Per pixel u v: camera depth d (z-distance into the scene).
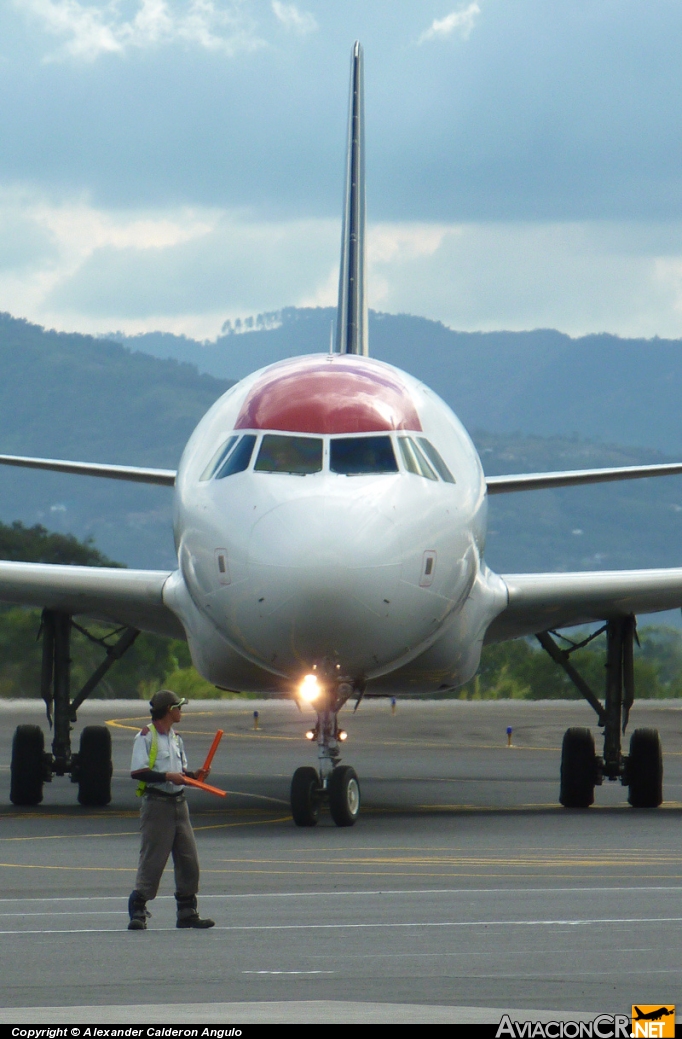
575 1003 30.03
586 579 75.44
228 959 34.97
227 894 46.56
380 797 85.62
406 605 59.47
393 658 61.84
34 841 62.78
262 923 40.66
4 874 52.03
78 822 71.31
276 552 57.97
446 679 71.81
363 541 57.97
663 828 66.81
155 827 39.75
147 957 35.31
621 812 76.00
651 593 74.88
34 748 79.88
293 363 72.56
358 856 56.19
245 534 59.53
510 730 140.62
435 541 61.34
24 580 74.62
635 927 39.50
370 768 110.81
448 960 34.72
